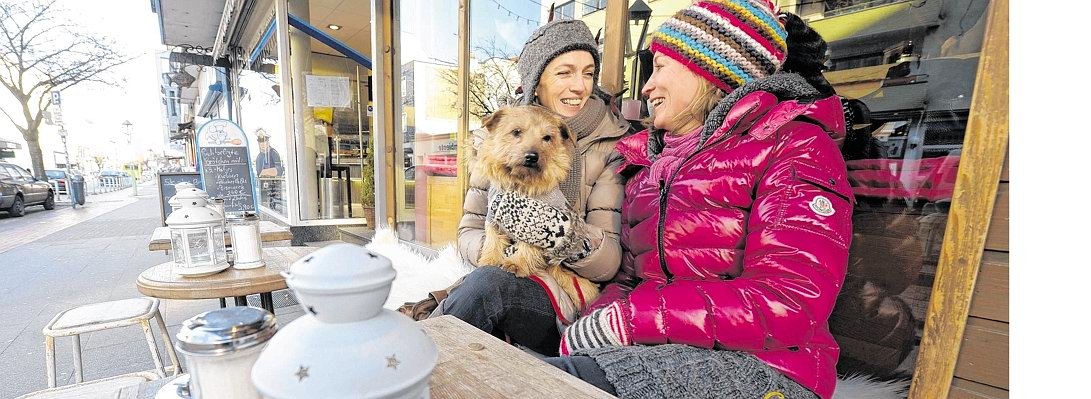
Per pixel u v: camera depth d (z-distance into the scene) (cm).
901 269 106
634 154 135
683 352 87
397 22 366
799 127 97
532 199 124
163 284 137
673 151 124
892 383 107
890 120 108
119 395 67
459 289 127
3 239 622
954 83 97
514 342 127
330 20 538
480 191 156
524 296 122
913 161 104
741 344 87
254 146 627
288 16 455
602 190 139
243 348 50
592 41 149
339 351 39
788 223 89
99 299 325
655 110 131
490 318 119
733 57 112
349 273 40
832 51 117
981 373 89
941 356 94
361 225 484
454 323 94
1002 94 84
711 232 107
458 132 283
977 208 88
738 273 104
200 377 50
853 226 114
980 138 87
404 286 212
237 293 142
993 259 87
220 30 693
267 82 546
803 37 122
